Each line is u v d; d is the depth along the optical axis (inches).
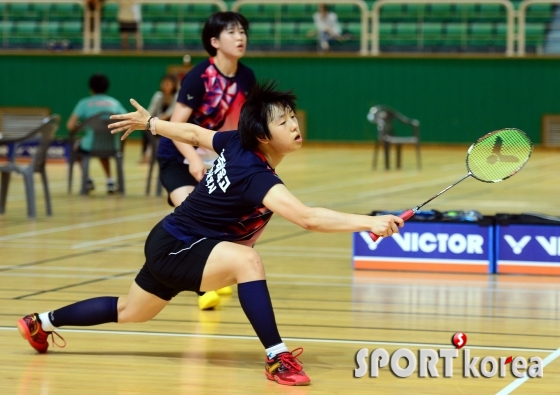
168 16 1384.1
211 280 253.3
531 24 1347.2
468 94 1334.9
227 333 306.3
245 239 262.4
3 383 245.8
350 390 241.0
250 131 248.1
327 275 420.2
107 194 794.2
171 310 343.3
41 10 1392.7
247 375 255.8
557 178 935.0
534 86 1320.1
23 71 1382.9
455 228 425.1
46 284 388.5
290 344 290.5
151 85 1365.7
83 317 271.1
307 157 1216.8
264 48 1375.5
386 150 1035.3
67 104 1380.4
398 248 430.9
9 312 333.4
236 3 1339.8
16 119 1387.8
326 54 1350.9
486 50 1343.5
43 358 272.8
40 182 900.6
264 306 248.5
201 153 372.2
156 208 689.6
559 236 418.3
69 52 1368.1
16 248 490.9
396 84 1348.4
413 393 238.4
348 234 563.2
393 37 1358.3
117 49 1389.0
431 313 339.0
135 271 422.9
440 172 1006.4
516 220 423.8
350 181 903.1
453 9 1344.7
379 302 359.3
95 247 496.4
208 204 254.7
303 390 241.1
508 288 390.3
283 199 242.2
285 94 250.1
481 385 245.6
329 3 1360.7
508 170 260.8
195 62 1363.2
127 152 1307.8
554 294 377.7
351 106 1359.5
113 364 266.7
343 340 296.0
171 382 248.2
